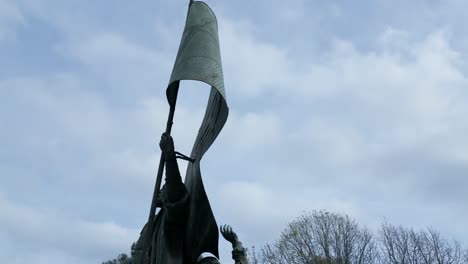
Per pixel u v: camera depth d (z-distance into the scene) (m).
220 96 7.32
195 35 7.57
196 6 7.92
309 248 39.84
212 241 7.21
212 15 7.91
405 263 38.53
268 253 41.00
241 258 7.12
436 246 38.44
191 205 7.18
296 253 40.00
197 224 7.15
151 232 7.25
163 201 7.57
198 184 7.20
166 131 7.38
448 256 38.03
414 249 38.78
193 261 7.25
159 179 7.40
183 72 7.27
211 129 7.41
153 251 7.62
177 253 7.19
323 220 41.16
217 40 7.73
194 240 7.19
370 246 39.75
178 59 7.49
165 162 7.17
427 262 38.12
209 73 7.25
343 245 39.41
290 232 41.09
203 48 7.46
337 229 40.34
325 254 39.47
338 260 39.00
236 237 7.33
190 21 7.76
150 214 7.27
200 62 7.32
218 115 7.32
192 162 7.55
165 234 7.26
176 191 7.15
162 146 7.14
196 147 7.65
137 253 7.49
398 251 38.91
